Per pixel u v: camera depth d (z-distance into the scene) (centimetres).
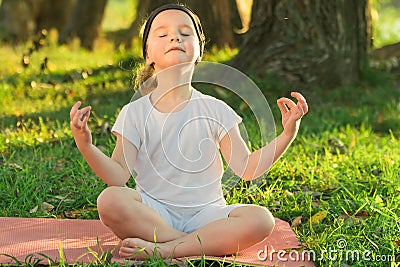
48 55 1477
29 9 1878
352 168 650
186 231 449
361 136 786
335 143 740
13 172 622
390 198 564
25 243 455
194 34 453
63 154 690
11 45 1747
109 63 1373
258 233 425
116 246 451
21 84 1127
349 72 1059
